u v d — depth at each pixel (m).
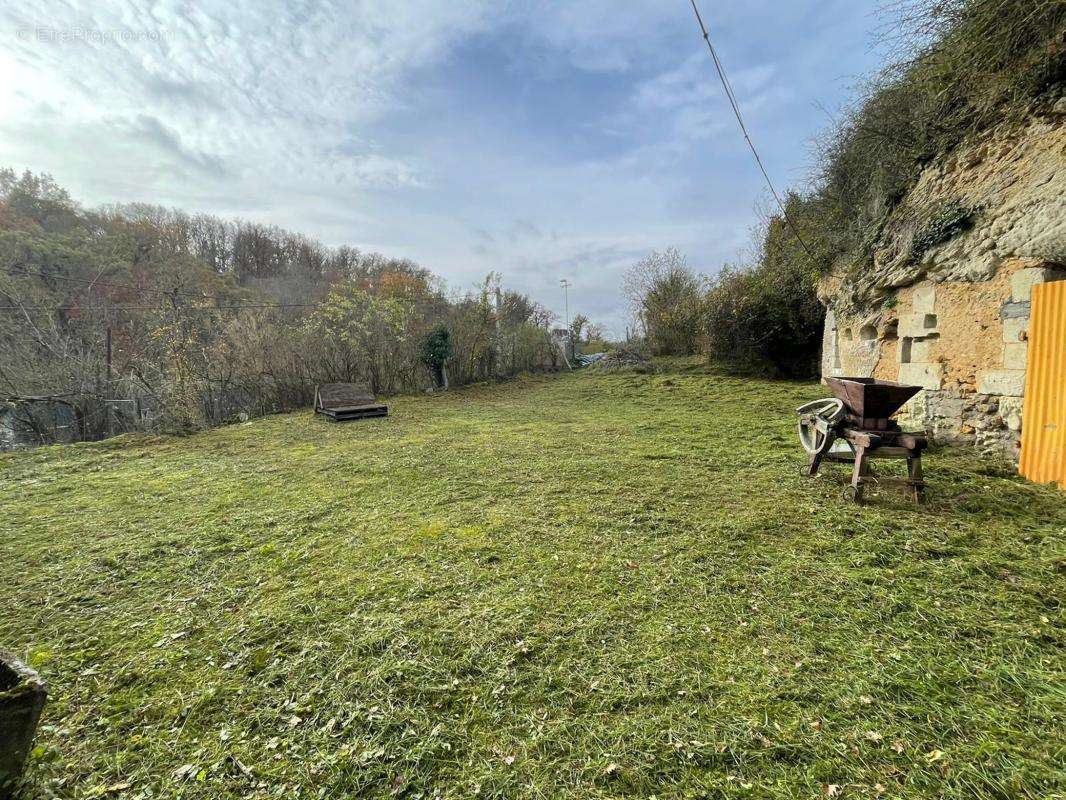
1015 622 2.17
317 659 2.07
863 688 1.79
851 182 8.04
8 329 10.93
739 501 3.85
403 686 1.89
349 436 7.71
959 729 1.59
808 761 1.49
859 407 3.81
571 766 1.51
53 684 1.97
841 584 2.55
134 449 6.97
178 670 2.05
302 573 2.92
